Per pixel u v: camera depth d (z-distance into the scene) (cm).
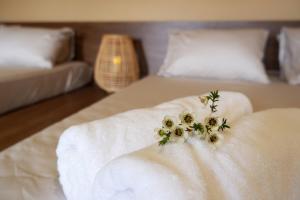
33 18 251
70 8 238
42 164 79
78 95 201
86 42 234
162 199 44
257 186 54
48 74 189
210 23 201
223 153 58
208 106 83
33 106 172
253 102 125
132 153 56
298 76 158
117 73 203
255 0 195
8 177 72
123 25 221
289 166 63
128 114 79
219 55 166
